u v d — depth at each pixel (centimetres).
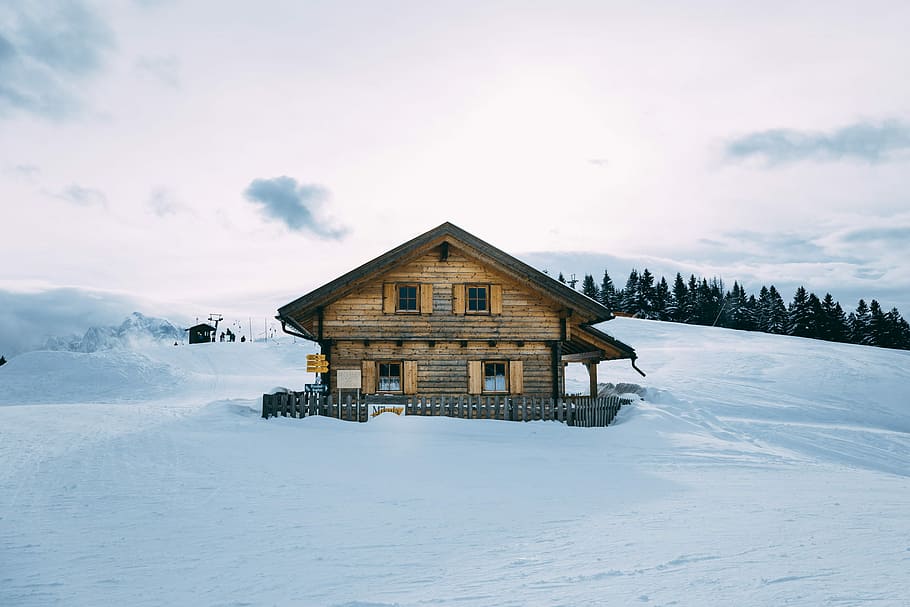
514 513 827
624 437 1858
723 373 4341
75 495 951
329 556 616
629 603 450
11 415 2311
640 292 11631
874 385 3894
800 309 10631
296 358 7188
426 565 577
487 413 2094
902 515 800
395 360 2381
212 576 552
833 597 450
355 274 2294
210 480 1079
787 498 949
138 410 2541
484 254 2353
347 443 1577
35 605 480
